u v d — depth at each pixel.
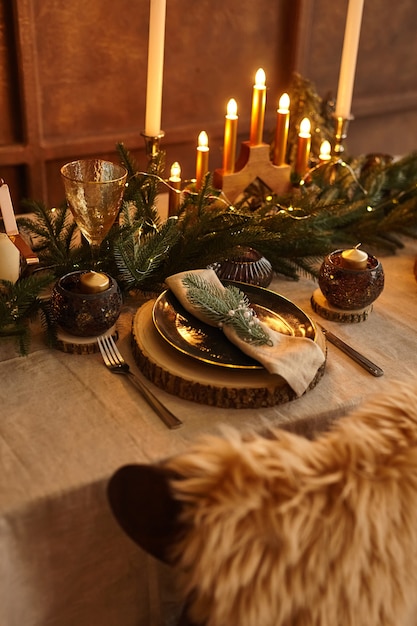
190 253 1.00
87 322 0.83
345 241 1.19
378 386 0.83
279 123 1.20
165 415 0.75
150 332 0.86
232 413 0.77
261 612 0.57
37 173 1.68
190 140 1.87
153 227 1.04
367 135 2.20
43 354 0.86
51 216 1.05
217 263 1.01
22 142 1.64
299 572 0.57
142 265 0.93
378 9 1.98
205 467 0.56
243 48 1.83
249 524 0.55
